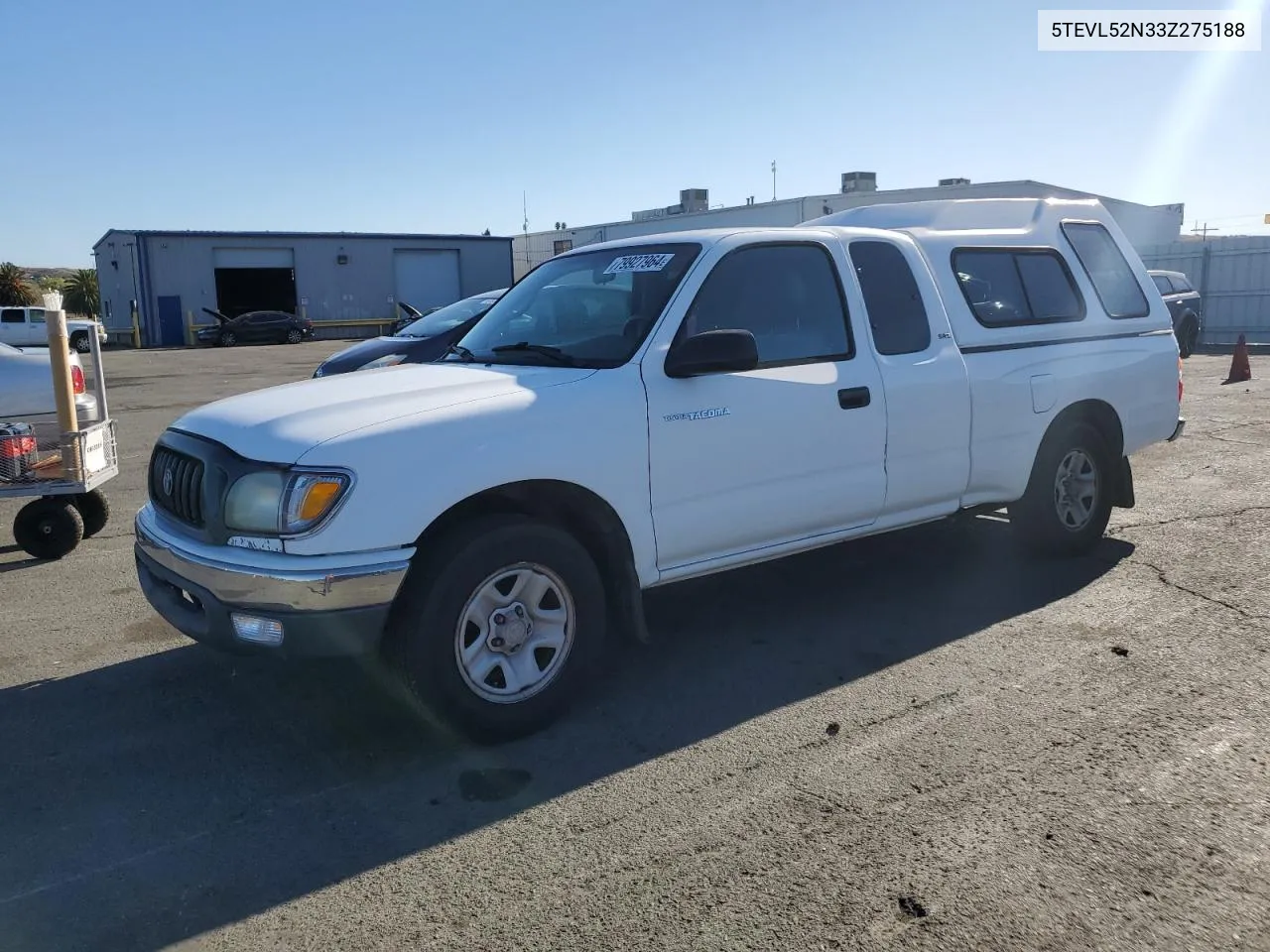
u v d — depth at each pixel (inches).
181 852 130.7
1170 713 161.5
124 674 190.4
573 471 161.0
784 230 198.4
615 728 163.3
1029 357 226.7
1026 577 233.3
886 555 254.5
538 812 138.3
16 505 352.2
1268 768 143.7
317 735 164.1
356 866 126.9
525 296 211.6
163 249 1856.5
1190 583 225.1
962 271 223.5
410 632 150.2
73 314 2399.1
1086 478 243.4
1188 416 483.8
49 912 118.3
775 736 158.2
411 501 146.6
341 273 2012.8
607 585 177.2
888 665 184.4
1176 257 1061.8
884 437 200.2
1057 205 251.8
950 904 115.0
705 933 111.5
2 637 211.9
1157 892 116.3
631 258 195.9
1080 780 141.3
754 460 181.9
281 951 111.0
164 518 169.9
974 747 151.9
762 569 246.1
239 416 162.2
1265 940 108.0
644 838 130.8
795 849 127.0
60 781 149.7
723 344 168.9
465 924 114.7
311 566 141.9
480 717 155.2
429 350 390.0
